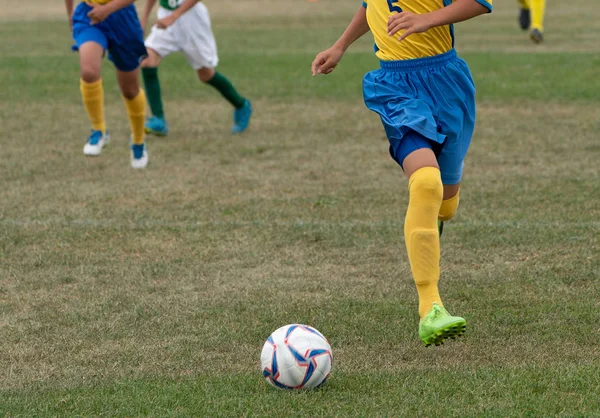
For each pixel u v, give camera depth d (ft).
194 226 63.67
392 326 44.96
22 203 70.23
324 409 34.99
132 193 73.36
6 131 99.04
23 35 207.00
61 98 120.98
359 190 73.41
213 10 283.38
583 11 253.03
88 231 62.80
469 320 45.52
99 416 34.96
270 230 62.59
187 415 34.71
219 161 85.30
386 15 44.86
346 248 58.59
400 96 43.86
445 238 59.77
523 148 87.92
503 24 224.33
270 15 261.85
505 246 57.98
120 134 98.63
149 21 224.12
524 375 38.11
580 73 134.92
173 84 134.21
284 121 105.09
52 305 49.14
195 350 42.47
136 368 40.42
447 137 44.11
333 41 190.29
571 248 57.06
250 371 39.75
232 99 97.81
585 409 34.58
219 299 49.57
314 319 46.09
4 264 56.08
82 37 78.43
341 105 115.24
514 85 125.59
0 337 44.52
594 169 78.43
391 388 37.14
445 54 44.45
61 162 84.69
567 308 46.85
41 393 37.63
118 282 52.80
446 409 34.78
